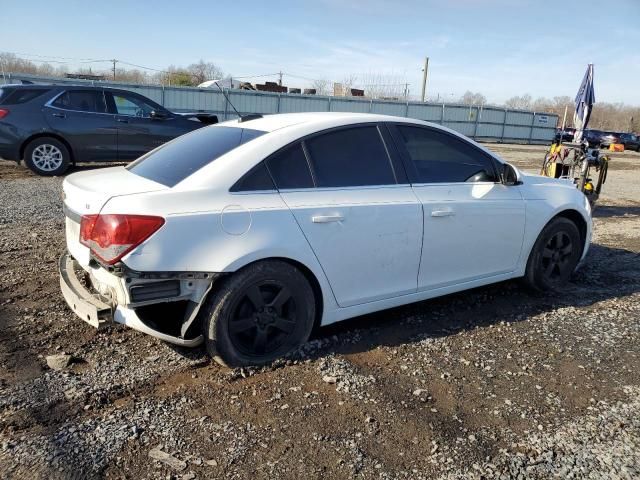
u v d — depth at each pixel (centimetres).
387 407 289
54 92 1028
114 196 294
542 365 345
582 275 541
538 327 405
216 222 299
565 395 310
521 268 453
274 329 333
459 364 343
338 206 339
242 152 325
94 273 307
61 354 326
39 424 263
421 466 245
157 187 307
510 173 428
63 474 230
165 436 258
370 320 406
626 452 260
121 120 1066
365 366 335
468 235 403
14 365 319
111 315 296
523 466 247
